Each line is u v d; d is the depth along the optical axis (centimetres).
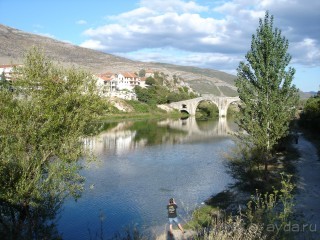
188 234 2098
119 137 7469
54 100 1997
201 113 16262
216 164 4575
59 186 1833
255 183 3064
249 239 1018
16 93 2002
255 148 2970
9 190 1642
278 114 2812
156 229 2298
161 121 12069
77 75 2178
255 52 2853
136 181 3678
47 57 2217
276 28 2789
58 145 1969
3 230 1532
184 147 6150
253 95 2875
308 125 7600
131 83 19238
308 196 2541
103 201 2975
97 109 2170
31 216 1698
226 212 2394
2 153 1653
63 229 2366
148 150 5791
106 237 2219
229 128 9712
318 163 3906
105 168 4322
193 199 2978
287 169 3572
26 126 1839
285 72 2791
